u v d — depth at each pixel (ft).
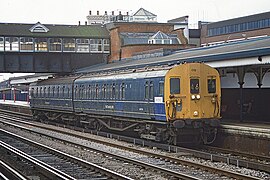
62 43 320.50
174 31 353.31
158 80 131.54
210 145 138.00
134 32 342.64
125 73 157.79
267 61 126.31
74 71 315.17
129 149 128.77
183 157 114.11
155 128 138.41
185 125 127.95
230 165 101.86
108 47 333.01
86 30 337.52
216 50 159.53
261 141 116.88
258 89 170.30
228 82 176.04
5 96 556.10
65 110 216.54
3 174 92.79
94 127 189.16
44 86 247.09
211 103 130.82
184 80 128.47
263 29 424.46
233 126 127.54
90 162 101.50
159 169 93.20
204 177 87.25
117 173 86.74
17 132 191.21
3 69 304.09
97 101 178.70
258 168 95.20
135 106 146.92
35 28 317.83
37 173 92.99
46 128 205.26
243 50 132.57
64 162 108.27
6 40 306.35
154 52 247.91
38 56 310.45
